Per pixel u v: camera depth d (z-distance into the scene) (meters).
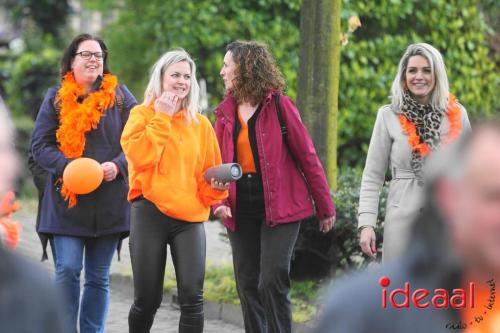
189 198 12.91
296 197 13.69
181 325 13.06
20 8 55.12
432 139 12.91
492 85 26.80
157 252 12.97
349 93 25.03
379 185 13.48
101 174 13.66
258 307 14.15
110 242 14.34
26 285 4.77
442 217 4.30
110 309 19.12
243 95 13.63
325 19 18.39
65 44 54.44
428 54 13.04
